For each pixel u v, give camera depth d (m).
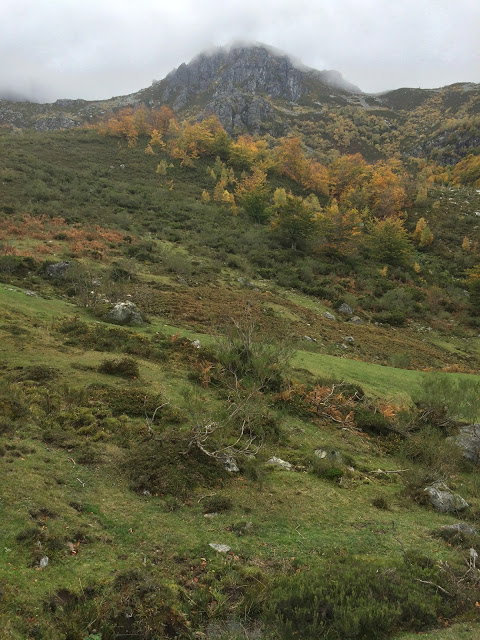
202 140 116.81
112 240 51.41
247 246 63.00
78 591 5.61
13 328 18.98
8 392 11.96
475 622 5.98
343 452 14.13
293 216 67.25
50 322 21.95
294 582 6.31
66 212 59.62
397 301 51.94
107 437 10.75
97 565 6.24
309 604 5.85
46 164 85.12
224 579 6.55
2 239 43.19
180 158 109.62
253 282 49.00
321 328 37.69
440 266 73.44
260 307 38.12
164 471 9.35
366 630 5.58
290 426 15.18
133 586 5.86
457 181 122.75
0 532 6.29
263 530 8.23
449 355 40.72
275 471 11.31
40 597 5.31
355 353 32.84
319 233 69.50
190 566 6.80
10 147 97.62
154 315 29.47
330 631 5.50
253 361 18.95
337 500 10.18
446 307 56.91
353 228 69.88
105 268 38.56
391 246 68.75
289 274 54.66
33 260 35.25
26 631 4.77
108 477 8.99
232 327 23.78
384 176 108.19
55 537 6.50
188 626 5.58
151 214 70.81
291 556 7.48
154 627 5.33
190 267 46.22
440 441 14.84
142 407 13.17
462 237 85.75
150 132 127.12
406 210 99.38
